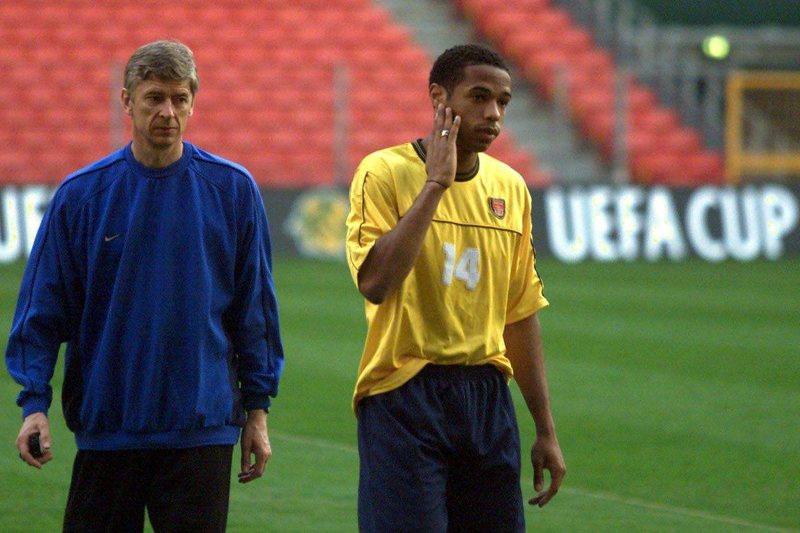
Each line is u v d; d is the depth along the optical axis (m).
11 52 37.84
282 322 21.47
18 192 31.09
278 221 33.00
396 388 6.42
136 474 6.51
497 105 6.42
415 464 6.32
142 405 6.37
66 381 6.64
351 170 37.25
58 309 6.53
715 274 31.25
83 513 6.55
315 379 16.33
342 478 11.36
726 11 46.28
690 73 39.22
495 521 6.58
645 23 45.59
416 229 6.15
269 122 37.75
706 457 12.39
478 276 6.55
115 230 6.40
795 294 27.08
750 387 16.20
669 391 15.88
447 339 6.48
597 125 39.12
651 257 35.03
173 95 6.29
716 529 9.91
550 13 42.22
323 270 30.48
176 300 6.41
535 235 34.19
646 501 10.75
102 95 37.25
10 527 9.57
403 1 42.59
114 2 39.91
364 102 38.62
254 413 6.71
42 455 6.46
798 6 46.62
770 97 39.91
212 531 6.45
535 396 6.96
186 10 40.28
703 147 39.62
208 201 6.49
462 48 6.45
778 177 39.53
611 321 22.38
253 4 40.81
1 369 16.70
